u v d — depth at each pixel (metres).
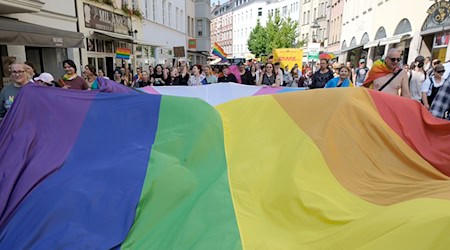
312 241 2.07
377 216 1.97
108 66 14.95
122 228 2.37
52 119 3.25
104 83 4.48
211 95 5.40
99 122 3.40
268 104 3.71
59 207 2.39
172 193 2.64
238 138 3.46
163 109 3.60
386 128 3.09
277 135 3.31
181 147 3.23
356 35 24.42
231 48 87.50
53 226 2.33
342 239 1.93
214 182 2.86
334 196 2.49
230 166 3.12
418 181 2.66
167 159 2.97
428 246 1.67
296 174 2.64
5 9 7.91
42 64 10.56
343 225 2.11
